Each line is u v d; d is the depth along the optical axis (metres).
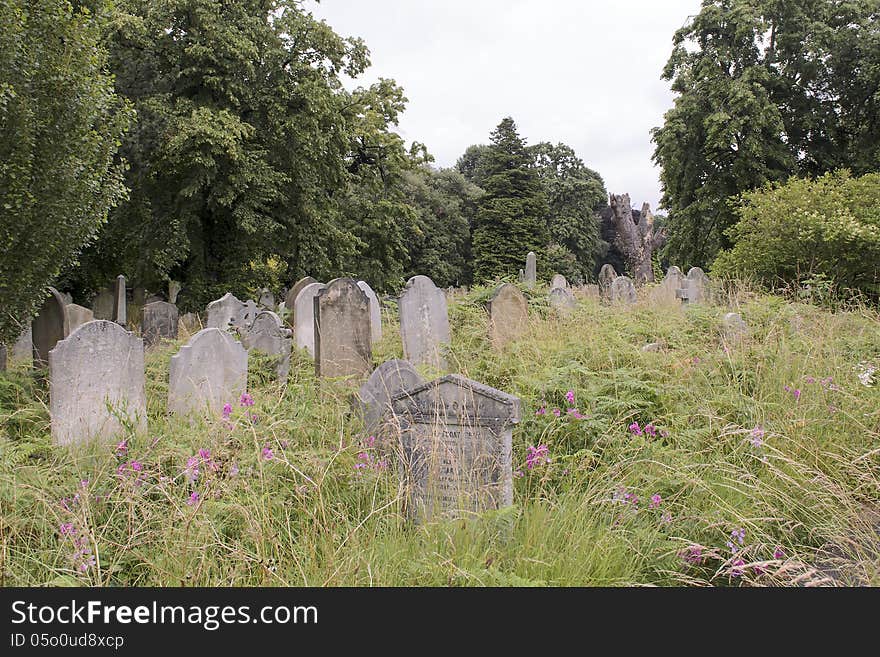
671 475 4.83
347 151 24.02
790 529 4.39
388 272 28.72
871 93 28.66
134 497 4.01
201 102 20.81
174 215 21.42
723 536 4.25
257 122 21.84
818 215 15.09
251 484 4.25
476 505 4.55
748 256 16.61
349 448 5.16
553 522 4.12
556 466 4.94
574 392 5.81
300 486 4.30
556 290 13.09
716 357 7.39
